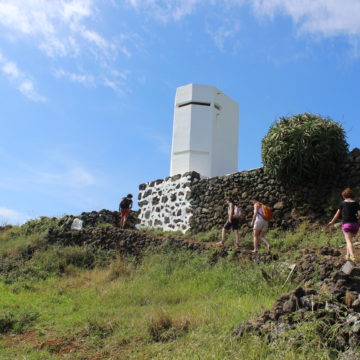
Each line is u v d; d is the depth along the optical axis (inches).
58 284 462.3
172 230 681.6
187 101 765.3
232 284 371.6
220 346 222.8
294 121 551.2
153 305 352.8
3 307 357.1
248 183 602.2
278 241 502.3
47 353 252.2
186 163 741.9
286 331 220.2
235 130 818.8
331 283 255.4
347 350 201.6
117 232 584.1
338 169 536.1
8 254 576.7
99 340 271.3
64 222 646.5
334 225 500.4
